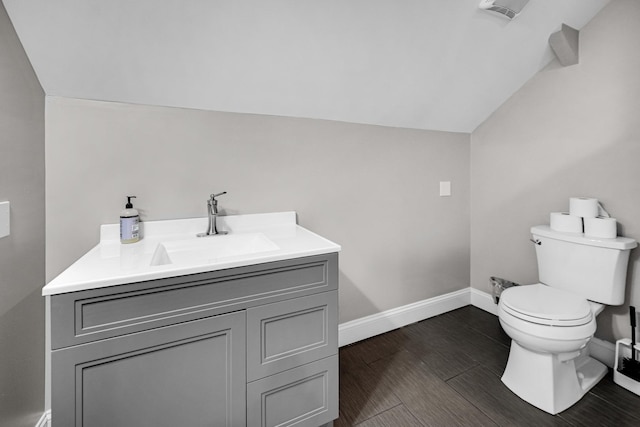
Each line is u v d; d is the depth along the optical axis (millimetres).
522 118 2111
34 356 1166
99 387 889
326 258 1232
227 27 1236
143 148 1412
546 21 1662
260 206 1700
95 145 1324
